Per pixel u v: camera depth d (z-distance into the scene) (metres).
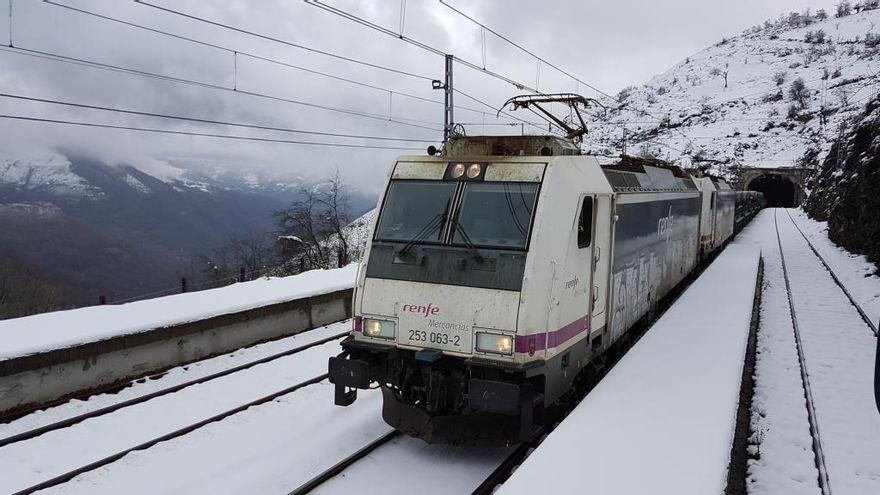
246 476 6.88
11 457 7.49
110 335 9.98
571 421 6.66
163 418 8.71
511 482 5.33
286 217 29.36
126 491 6.66
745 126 123.62
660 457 5.77
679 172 16.77
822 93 130.12
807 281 20.34
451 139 8.70
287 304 13.45
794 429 8.29
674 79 187.88
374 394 9.37
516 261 7.02
